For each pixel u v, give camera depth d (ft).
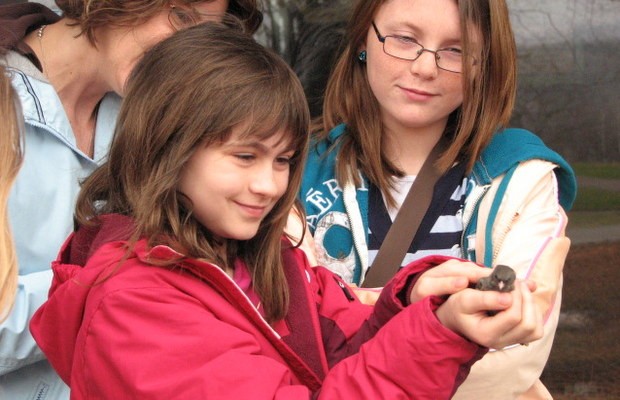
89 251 10.19
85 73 13.67
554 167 13.14
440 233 13.46
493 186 13.12
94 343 9.37
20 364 11.96
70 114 13.84
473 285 9.30
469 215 13.25
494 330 8.52
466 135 13.33
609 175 21.81
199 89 9.68
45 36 13.64
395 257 13.38
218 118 9.57
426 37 12.97
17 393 12.41
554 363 22.45
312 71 20.40
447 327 8.91
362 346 9.29
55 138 12.78
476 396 11.66
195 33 10.32
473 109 13.30
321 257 13.67
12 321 11.64
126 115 10.21
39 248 12.48
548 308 11.80
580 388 22.00
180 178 9.93
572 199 13.74
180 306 9.28
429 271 9.74
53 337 10.19
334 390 9.04
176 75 9.85
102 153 14.01
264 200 9.98
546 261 11.87
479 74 13.26
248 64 9.93
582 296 22.61
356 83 14.16
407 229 13.43
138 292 9.31
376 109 13.99
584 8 21.40
